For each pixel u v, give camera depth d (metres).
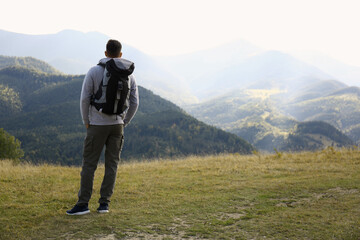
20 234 2.83
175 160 9.51
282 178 5.68
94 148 3.40
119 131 3.49
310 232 2.85
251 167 7.07
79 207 3.41
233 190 4.70
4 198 4.28
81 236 2.79
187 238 2.77
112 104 3.27
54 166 8.53
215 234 2.85
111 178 3.52
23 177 6.04
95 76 3.26
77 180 5.92
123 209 3.67
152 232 2.89
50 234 2.84
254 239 2.73
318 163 7.43
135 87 3.54
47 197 4.34
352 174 5.77
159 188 4.96
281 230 2.91
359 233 2.79
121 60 3.28
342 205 3.70
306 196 4.25
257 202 4.00
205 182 5.42
